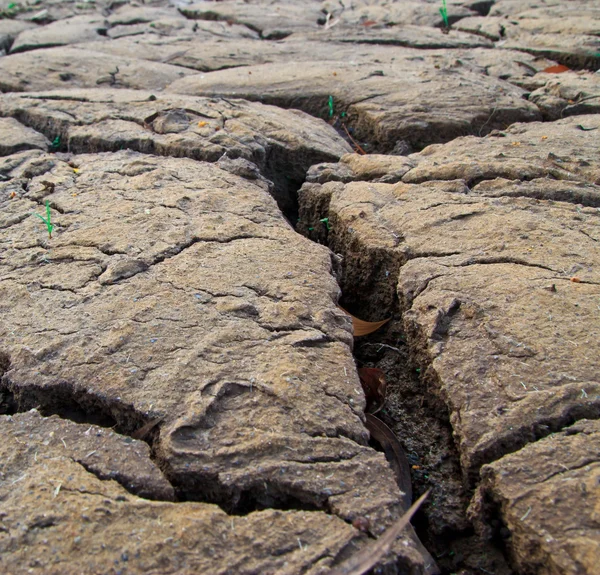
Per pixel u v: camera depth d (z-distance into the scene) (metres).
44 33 1.26
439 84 0.87
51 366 0.39
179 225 0.53
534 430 0.35
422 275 0.48
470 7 1.37
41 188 0.61
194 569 0.28
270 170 0.73
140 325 0.42
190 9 1.48
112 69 1.00
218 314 0.43
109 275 0.47
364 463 0.34
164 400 0.37
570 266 0.47
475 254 0.49
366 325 0.51
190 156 0.68
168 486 0.33
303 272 0.48
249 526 0.31
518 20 1.21
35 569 0.28
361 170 0.66
